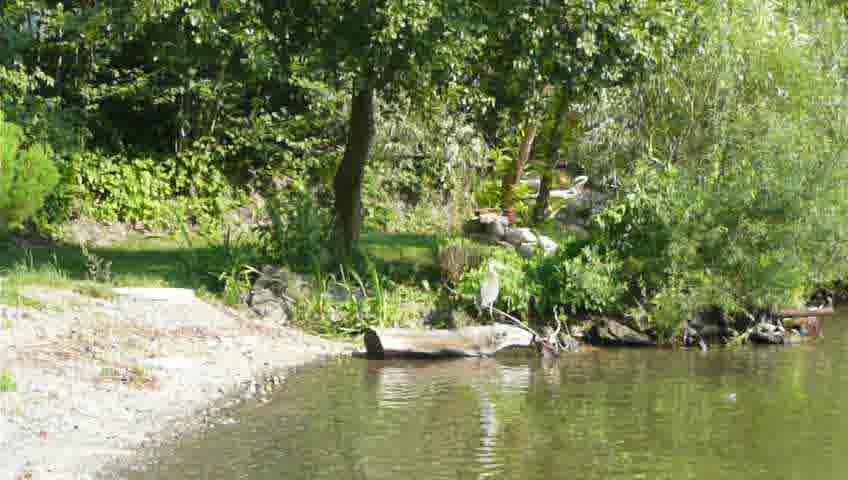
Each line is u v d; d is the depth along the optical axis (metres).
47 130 21.45
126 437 9.51
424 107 23.31
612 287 17.20
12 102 21.34
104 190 23.06
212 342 14.36
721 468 9.20
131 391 11.17
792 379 13.78
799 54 21.31
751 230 17.25
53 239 21.23
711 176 18.42
